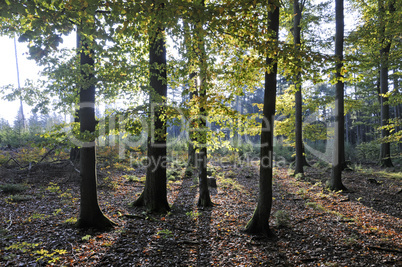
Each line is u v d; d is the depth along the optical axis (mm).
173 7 3207
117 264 4531
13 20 3725
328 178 13617
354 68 4863
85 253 4836
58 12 3014
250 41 4645
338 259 5020
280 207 8852
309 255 5215
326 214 7895
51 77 5707
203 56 5371
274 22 5738
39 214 6629
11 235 5250
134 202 8148
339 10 10922
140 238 5727
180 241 5688
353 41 11367
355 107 15789
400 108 28922
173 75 6617
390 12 12336
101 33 3289
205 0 5773
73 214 6914
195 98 5926
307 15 14172
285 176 15188
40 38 3176
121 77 5582
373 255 5129
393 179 12398
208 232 6383
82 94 5816
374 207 8516
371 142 20141
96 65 5984
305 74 5152
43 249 4855
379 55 13492
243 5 3922
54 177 10312
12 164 11516
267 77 5895
